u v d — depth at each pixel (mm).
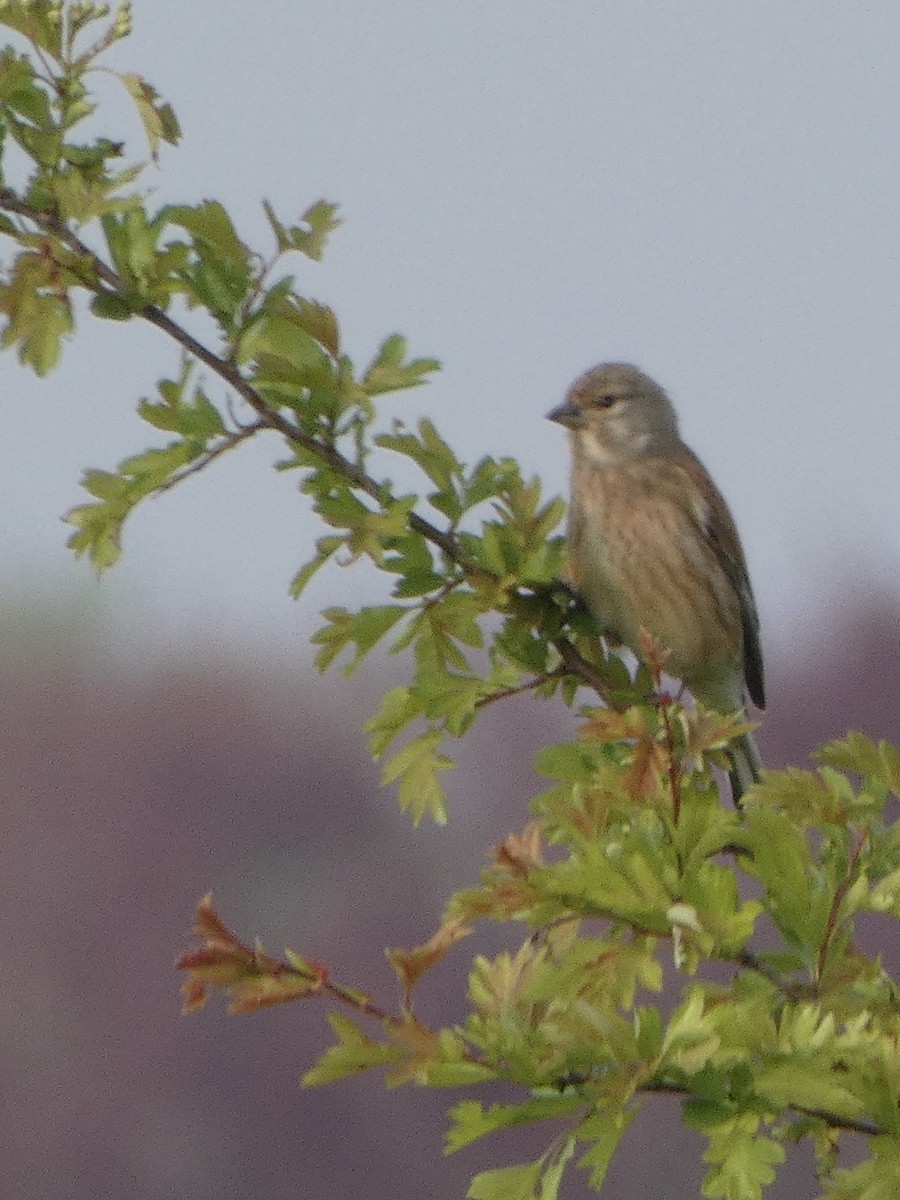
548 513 9734
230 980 7598
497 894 7883
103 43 9570
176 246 9516
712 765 9102
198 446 9594
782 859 8266
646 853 7949
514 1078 7426
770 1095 7480
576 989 7867
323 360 9508
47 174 9578
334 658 9750
